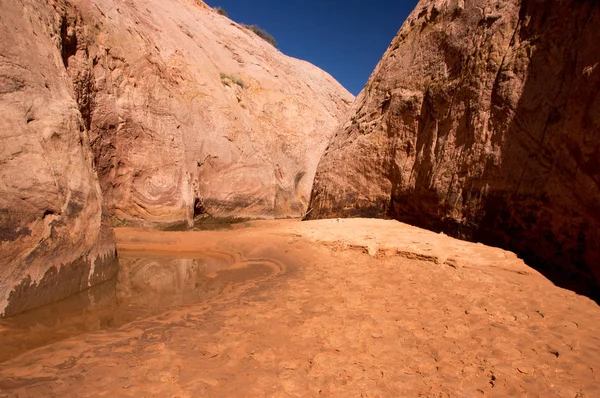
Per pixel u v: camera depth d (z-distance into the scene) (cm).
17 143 437
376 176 1025
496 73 667
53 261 443
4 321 363
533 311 372
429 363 270
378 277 531
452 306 393
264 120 1950
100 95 1038
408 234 761
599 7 471
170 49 1490
